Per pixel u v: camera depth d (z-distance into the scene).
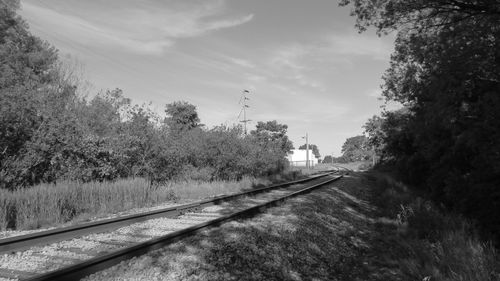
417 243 11.46
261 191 22.86
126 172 20.23
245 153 33.69
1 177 14.30
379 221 15.75
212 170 28.31
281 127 82.88
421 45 15.60
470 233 12.65
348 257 10.54
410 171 28.58
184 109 53.50
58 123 16.55
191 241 9.16
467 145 14.71
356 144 184.75
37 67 38.91
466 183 15.12
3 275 6.50
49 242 8.82
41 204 12.15
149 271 7.07
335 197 21.59
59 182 14.93
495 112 12.96
